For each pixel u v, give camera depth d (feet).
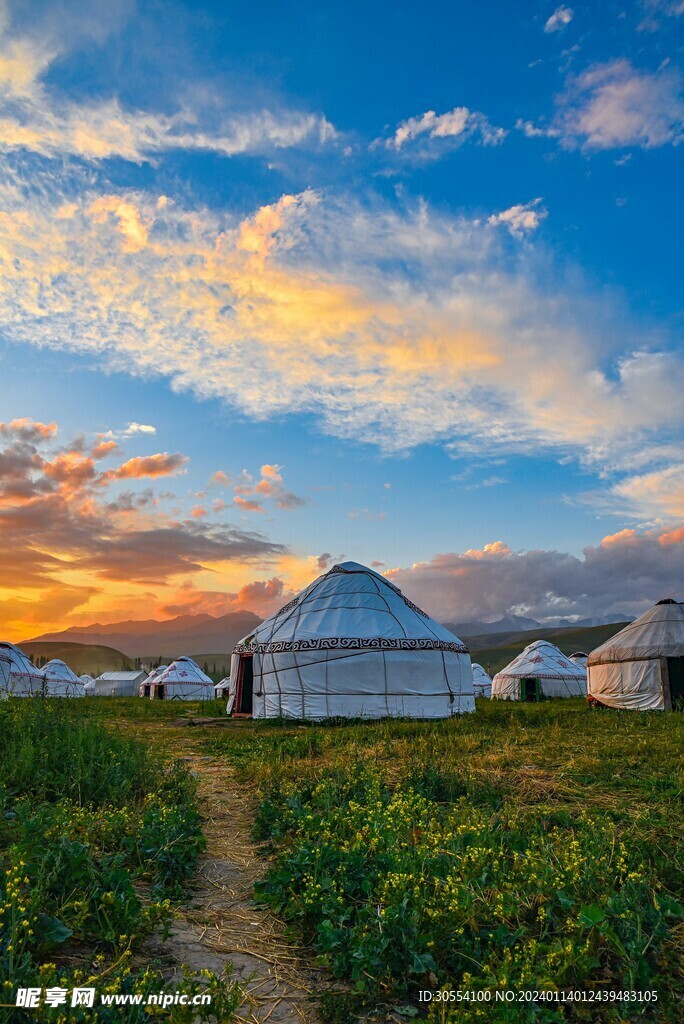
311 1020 11.60
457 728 51.01
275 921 15.39
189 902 16.31
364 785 24.56
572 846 16.63
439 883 14.55
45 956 12.32
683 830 20.74
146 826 18.94
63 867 14.37
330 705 65.72
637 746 38.11
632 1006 11.61
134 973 12.15
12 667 134.62
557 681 141.08
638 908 13.74
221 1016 10.45
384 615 70.90
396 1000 12.14
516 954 12.47
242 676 76.43
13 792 22.49
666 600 86.12
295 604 74.49
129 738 32.40
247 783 29.78
